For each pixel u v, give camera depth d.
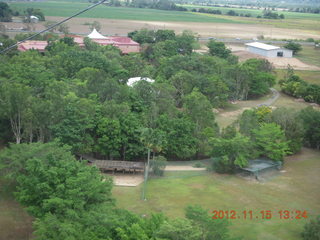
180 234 42.00
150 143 71.75
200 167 81.00
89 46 153.25
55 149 60.94
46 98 85.75
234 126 85.81
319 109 124.50
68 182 51.22
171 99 97.06
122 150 81.25
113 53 138.88
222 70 131.38
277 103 129.88
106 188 55.72
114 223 45.88
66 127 75.31
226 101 122.44
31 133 77.75
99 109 82.00
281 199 68.62
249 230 58.44
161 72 127.94
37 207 52.34
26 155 59.91
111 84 92.62
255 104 127.31
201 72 127.19
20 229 56.41
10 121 81.88
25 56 123.75
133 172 76.31
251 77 131.25
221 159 77.38
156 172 75.75
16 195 56.34
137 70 126.56
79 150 77.12
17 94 76.19
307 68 185.38
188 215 45.97
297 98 136.62
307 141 95.12
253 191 71.31
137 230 44.06
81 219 47.34
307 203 67.56
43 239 44.19
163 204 65.19
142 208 63.56
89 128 79.44
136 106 89.62
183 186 72.12
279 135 83.38
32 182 53.56
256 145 81.81
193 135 84.69
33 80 100.62
